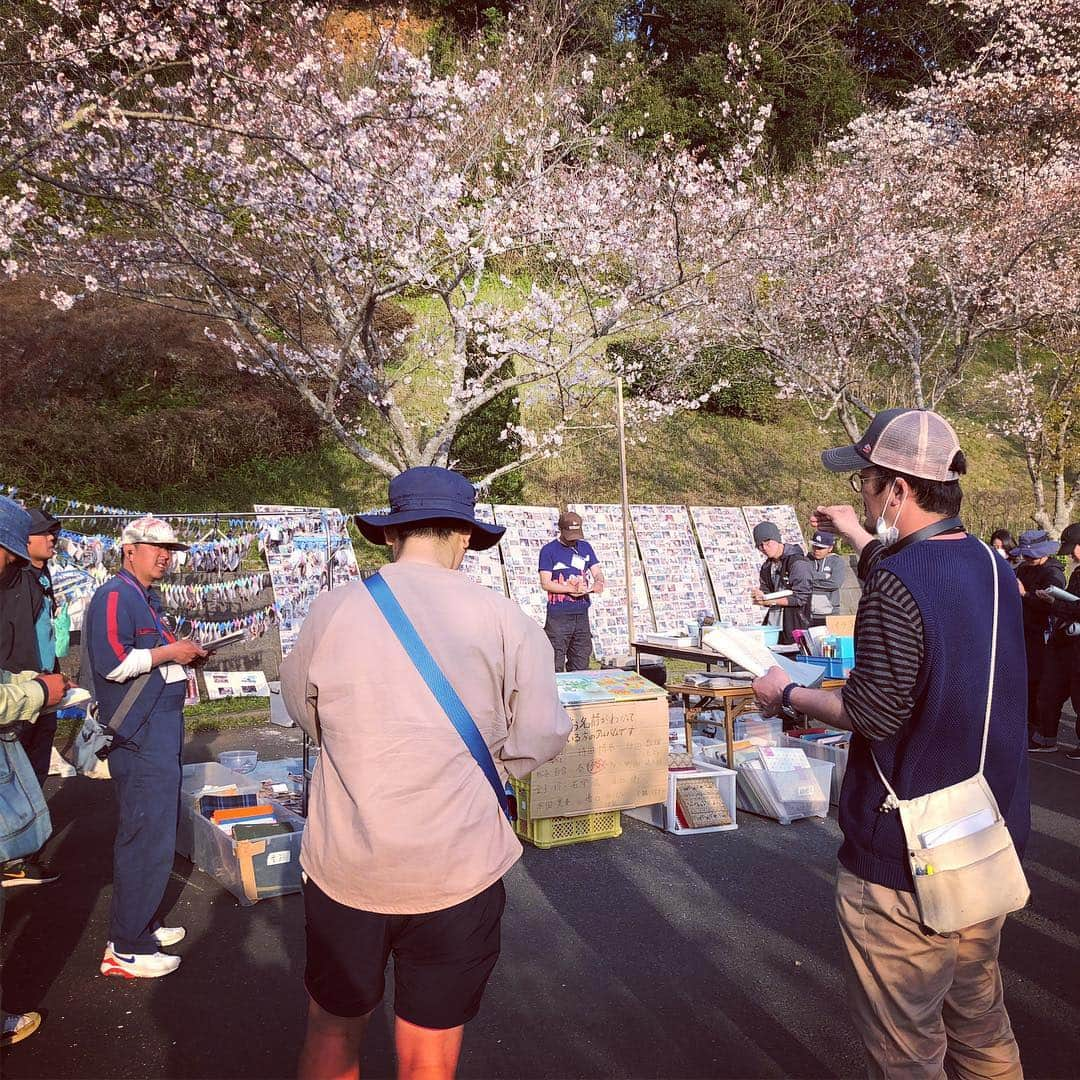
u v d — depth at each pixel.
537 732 2.18
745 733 7.12
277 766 6.45
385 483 14.11
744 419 19.91
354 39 16.42
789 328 16.97
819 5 28.69
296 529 10.27
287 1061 3.19
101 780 6.81
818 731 7.32
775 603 8.17
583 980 3.76
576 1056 3.18
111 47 8.60
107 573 9.02
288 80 9.14
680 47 27.19
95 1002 3.60
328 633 2.11
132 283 12.29
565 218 11.40
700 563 14.23
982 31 22.56
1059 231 16.80
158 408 13.62
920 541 2.21
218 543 9.63
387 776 2.00
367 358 10.95
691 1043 3.28
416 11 23.94
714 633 2.59
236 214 11.65
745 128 24.52
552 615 9.29
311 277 10.62
